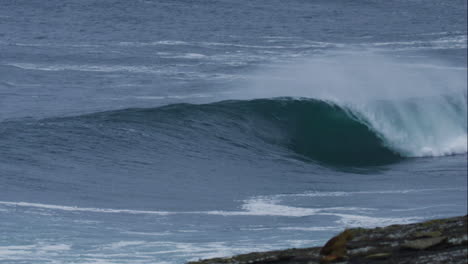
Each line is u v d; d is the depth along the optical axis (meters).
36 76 135.00
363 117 109.25
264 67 154.75
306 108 107.56
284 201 64.56
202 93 125.88
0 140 79.69
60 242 44.94
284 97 107.56
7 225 49.12
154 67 151.00
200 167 81.44
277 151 98.56
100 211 56.81
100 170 74.12
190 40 188.62
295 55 174.25
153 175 74.56
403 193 69.88
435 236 21.30
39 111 104.81
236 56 169.25
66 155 77.81
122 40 181.75
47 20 196.88
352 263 19.61
